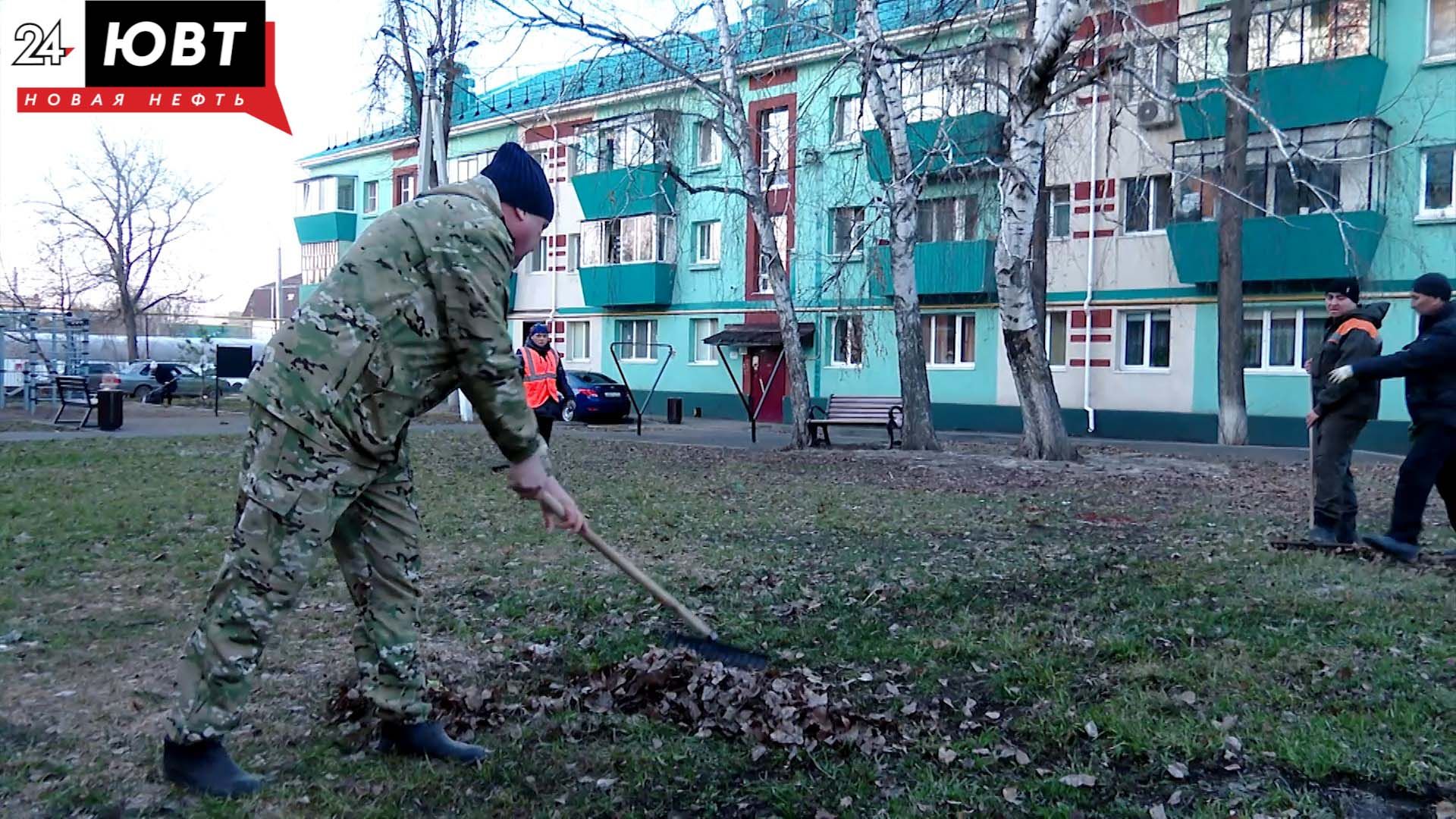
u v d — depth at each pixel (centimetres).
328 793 303
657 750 342
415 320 295
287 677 422
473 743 349
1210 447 1959
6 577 616
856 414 1798
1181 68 2142
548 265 3572
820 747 345
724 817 300
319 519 293
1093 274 2406
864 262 1933
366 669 330
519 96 3241
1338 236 1992
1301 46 2033
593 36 1525
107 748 341
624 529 827
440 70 2070
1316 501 717
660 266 3136
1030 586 590
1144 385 2356
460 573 644
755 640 480
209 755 301
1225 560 655
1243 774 321
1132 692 392
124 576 626
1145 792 312
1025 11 1524
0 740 345
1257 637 464
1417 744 335
